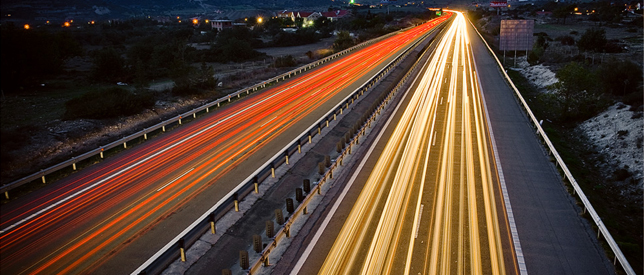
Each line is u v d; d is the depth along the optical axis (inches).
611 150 1058.1
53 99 1460.4
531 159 923.4
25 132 1024.9
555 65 2015.3
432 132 1121.4
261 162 890.7
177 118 1200.2
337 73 2078.0
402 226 630.5
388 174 836.6
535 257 556.4
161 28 5374.0
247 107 1418.6
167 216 655.8
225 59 2866.6
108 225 629.3
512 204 706.8
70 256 551.8
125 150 994.1
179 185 775.1
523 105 1392.7
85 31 4453.7
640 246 639.8
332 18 6540.4
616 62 1471.5
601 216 740.0
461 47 3014.3
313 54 3046.3
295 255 564.4
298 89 1707.7
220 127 1176.2
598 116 1277.1
